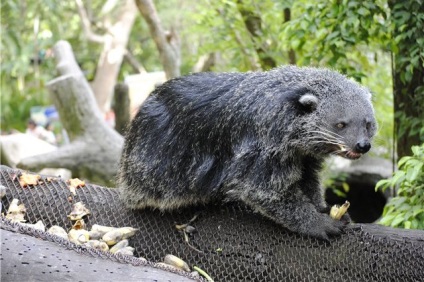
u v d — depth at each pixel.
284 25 8.60
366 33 7.71
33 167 10.62
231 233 5.55
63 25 22.17
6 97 22.98
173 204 5.71
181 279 4.62
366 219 11.80
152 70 23.75
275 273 5.43
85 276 4.40
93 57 23.28
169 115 5.80
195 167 5.64
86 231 5.67
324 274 5.38
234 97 5.57
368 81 11.11
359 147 5.40
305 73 5.66
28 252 4.48
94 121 10.96
